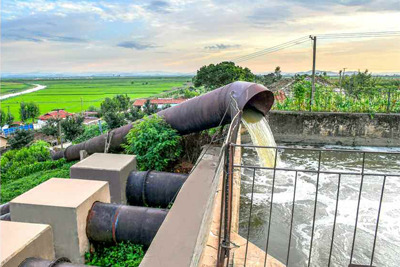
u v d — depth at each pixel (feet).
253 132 27.58
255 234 23.73
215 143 35.06
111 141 39.70
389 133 50.37
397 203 28.89
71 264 15.29
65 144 108.27
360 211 27.30
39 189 21.90
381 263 20.52
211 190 20.42
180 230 17.13
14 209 19.80
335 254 21.35
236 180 22.11
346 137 51.47
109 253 20.48
